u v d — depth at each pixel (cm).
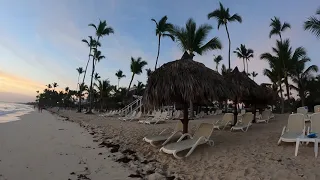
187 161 526
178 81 598
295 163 454
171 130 1035
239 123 1041
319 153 507
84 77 4450
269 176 398
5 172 471
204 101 686
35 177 443
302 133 603
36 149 690
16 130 1174
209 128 653
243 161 493
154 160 563
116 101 4644
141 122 1463
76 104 8331
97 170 490
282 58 2292
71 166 518
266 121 1238
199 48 1633
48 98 10412
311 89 2908
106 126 1333
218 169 459
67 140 860
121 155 621
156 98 626
